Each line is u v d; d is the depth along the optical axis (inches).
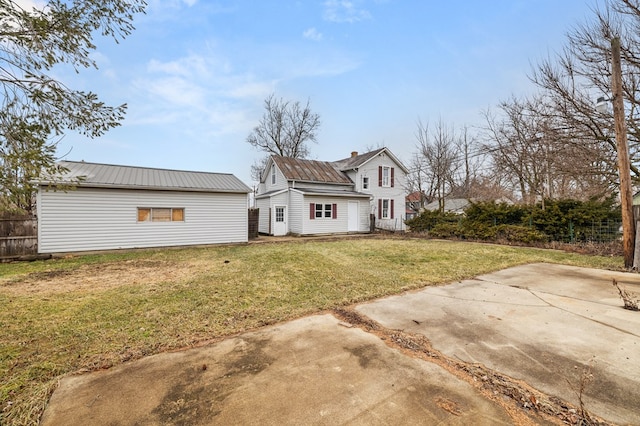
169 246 439.5
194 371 94.9
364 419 71.7
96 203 386.0
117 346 113.7
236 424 70.4
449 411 74.6
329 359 102.5
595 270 254.8
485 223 512.4
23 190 135.6
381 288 198.4
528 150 506.0
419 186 815.1
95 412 75.0
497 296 179.5
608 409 74.7
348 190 776.9
